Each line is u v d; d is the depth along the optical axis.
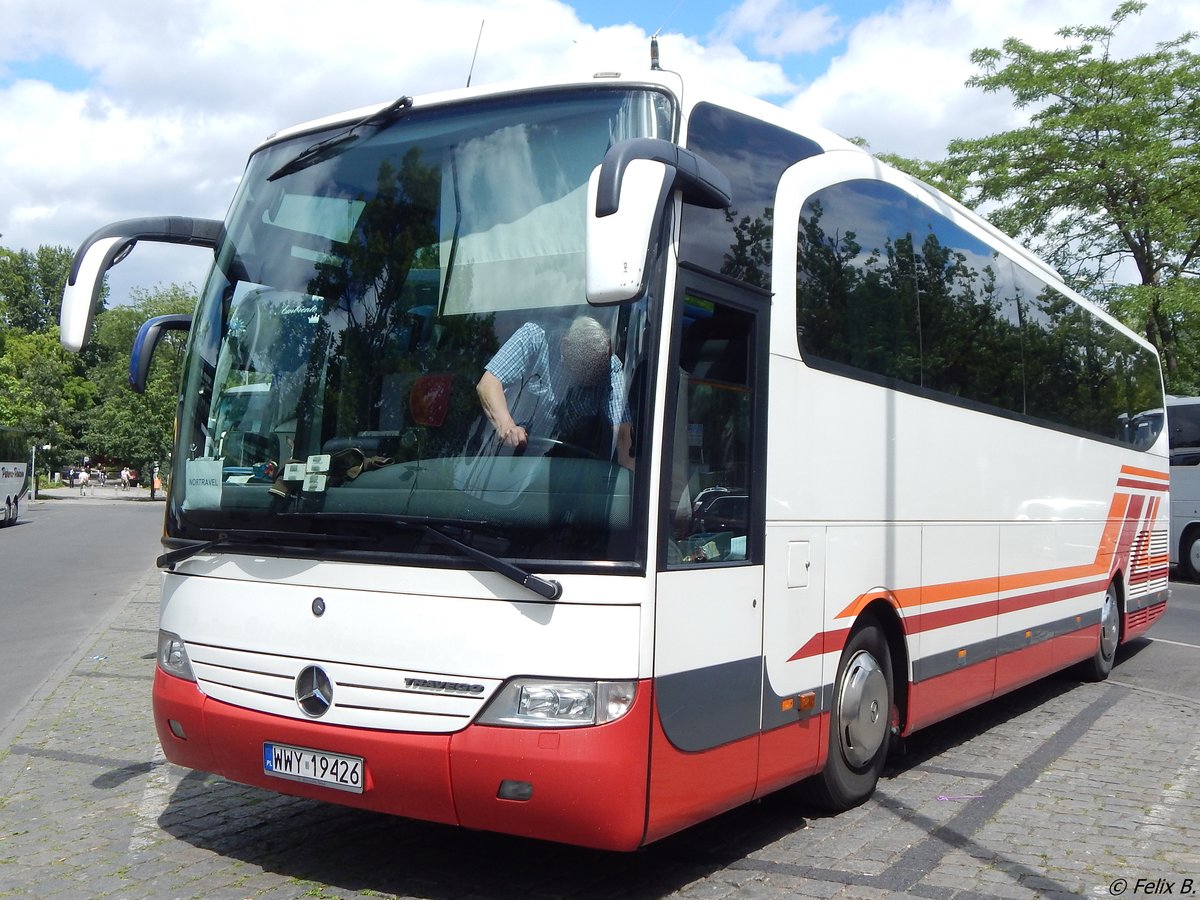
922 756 7.79
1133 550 12.08
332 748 4.59
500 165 4.95
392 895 4.84
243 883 4.96
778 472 5.37
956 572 7.52
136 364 5.83
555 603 4.28
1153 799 6.62
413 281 4.94
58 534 33.00
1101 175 27.27
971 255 8.11
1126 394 11.91
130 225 5.55
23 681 10.17
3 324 98.00
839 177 6.24
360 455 4.76
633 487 4.37
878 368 6.47
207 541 5.08
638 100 4.90
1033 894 4.99
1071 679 11.29
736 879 5.11
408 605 4.48
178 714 5.14
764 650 5.18
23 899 4.75
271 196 5.54
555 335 4.57
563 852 5.47
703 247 4.89
